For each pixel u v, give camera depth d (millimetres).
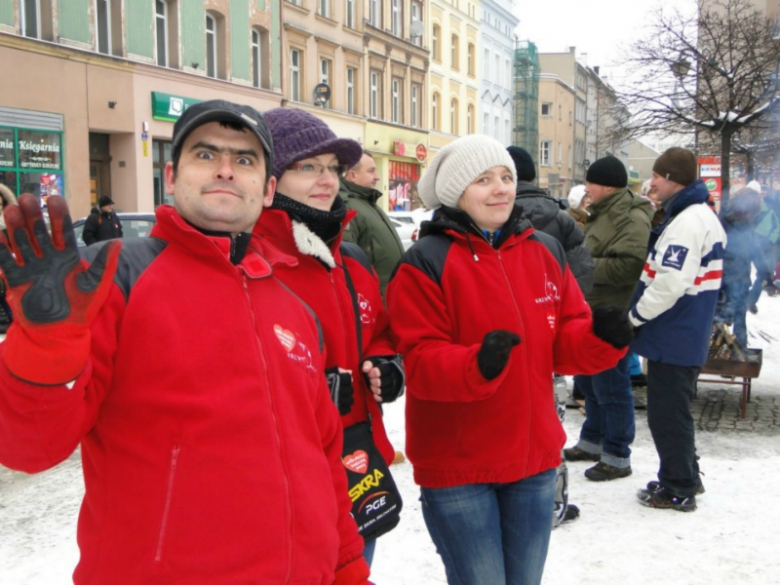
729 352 5469
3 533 3553
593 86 67938
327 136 2180
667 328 3678
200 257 1486
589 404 4559
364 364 2182
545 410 2371
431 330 2283
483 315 2316
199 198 1519
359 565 1717
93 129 16688
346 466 2117
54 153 15805
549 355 2406
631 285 4621
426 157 33750
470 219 2369
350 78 27672
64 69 15859
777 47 15094
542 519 2400
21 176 15000
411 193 32312
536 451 2336
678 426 3750
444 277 2326
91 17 16531
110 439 1403
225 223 1531
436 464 2348
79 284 1199
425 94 33625
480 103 40938
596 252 4691
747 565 3217
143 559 1356
